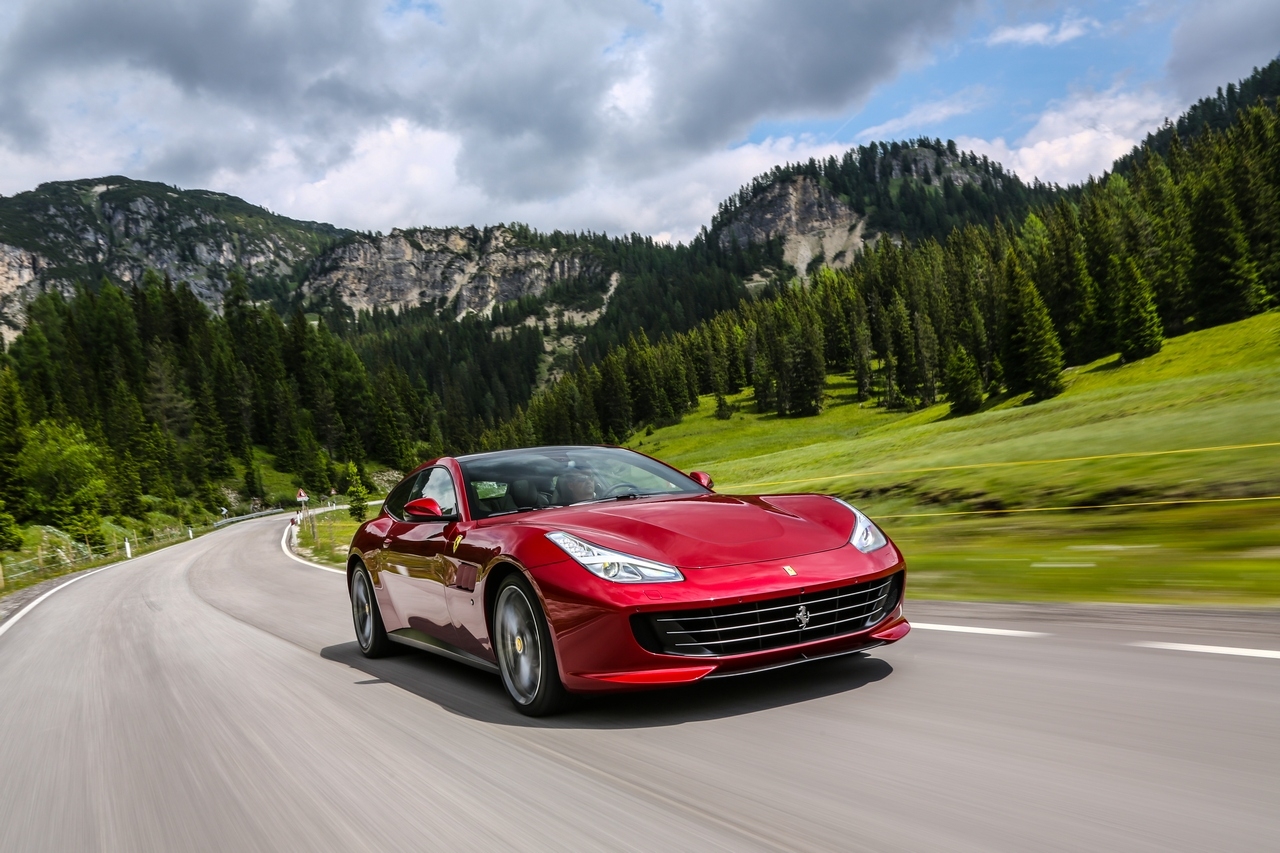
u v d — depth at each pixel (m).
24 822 3.16
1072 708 3.05
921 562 8.16
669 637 3.28
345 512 87.25
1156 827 2.05
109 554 42.25
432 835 2.53
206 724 4.29
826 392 156.00
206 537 55.03
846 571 3.49
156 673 6.00
